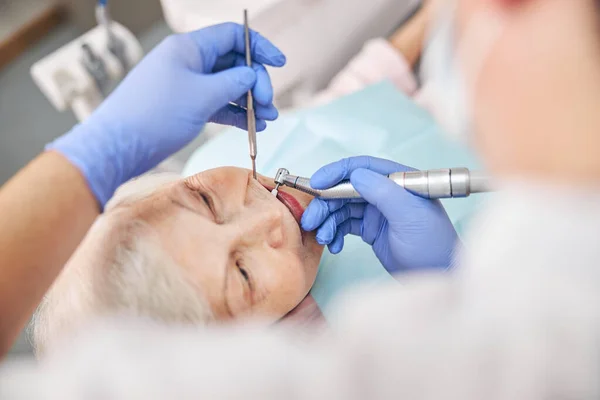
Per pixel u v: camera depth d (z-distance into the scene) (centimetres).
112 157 70
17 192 59
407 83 156
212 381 41
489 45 38
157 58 79
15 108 235
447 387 39
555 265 38
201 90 79
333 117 133
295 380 41
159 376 42
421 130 130
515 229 39
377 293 44
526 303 38
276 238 93
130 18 236
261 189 95
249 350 42
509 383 38
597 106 35
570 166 37
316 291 102
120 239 83
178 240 85
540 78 36
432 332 40
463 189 78
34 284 56
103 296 77
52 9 249
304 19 147
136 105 75
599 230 37
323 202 91
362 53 159
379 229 94
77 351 45
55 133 226
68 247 60
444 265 85
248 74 83
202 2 144
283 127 130
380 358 40
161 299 78
